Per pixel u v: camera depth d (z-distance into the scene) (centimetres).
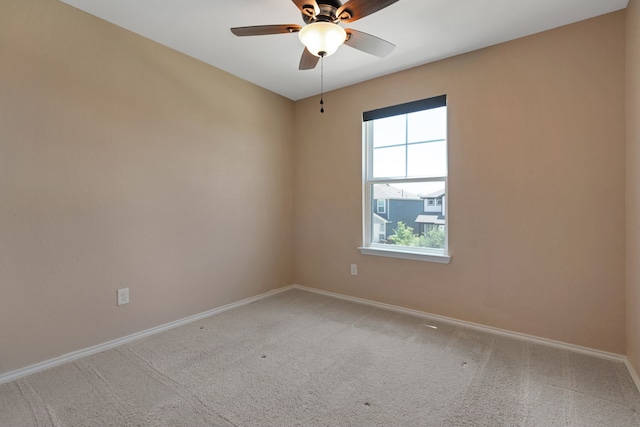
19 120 191
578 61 222
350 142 342
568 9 208
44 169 202
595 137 217
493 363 211
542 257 238
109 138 231
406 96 300
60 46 206
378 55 209
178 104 274
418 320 288
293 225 396
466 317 273
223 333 260
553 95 231
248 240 340
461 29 232
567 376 194
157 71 258
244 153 333
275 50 270
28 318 197
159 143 261
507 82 249
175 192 273
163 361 214
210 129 299
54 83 204
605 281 216
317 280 376
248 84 334
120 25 233
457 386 185
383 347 235
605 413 161
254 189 345
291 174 392
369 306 326
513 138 247
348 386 186
